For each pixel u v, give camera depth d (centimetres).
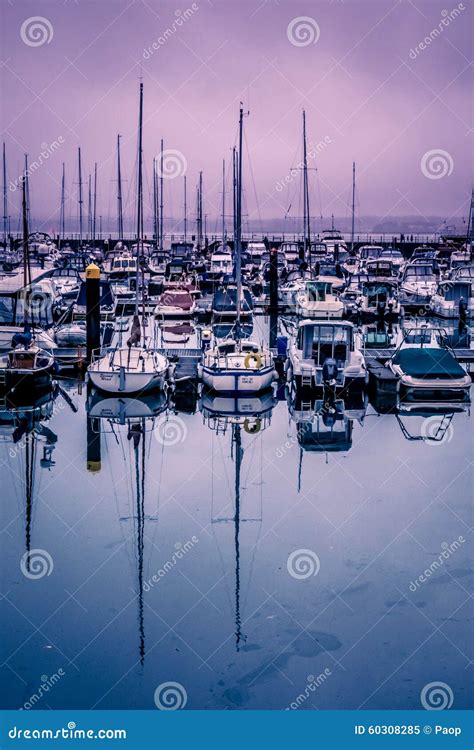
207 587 1401
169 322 3916
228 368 2583
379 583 1412
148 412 2488
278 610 1330
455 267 4906
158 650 1226
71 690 1146
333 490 1836
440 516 1691
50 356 2698
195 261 5884
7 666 1192
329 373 2555
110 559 1499
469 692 1143
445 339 3428
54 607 1339
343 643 1241
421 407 2591
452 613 1320
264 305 4425
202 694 1138
